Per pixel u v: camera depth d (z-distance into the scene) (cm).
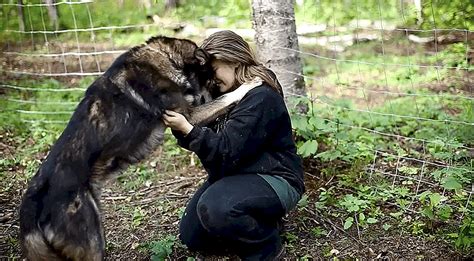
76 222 292
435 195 338
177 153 465
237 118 291
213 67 317
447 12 705
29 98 616
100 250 299
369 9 841
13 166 467
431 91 596
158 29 923
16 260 342
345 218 357
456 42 701
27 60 777
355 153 411
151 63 320
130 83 315
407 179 394
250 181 298
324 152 398
